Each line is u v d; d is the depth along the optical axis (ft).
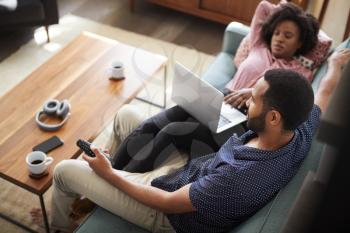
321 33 7.41
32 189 5.73
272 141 4.40
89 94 7.26
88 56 8.06
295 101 4.10
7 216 6.84
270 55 7.26
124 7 12.14
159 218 5.10
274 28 7.14
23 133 6.49
